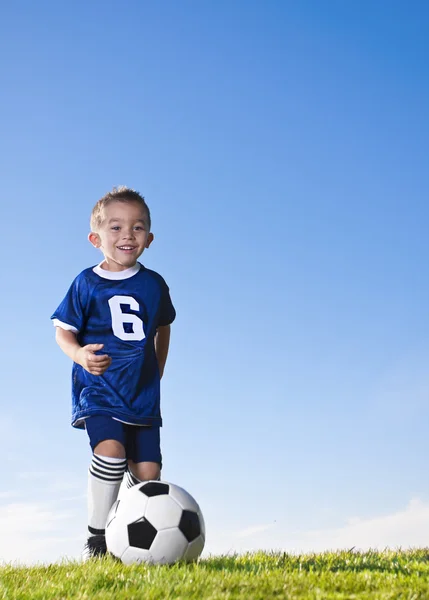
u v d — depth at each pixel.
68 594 3.87
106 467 5.02
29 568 4.91
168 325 5.91
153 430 5.39
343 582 3.94
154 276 5.76
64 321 5.45
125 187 5.73
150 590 3.73
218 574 4.12
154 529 4.37
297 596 3.64
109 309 5.46
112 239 5.54
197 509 4.57
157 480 5.09
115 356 5.36
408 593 3.70
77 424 5.38
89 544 5.03
